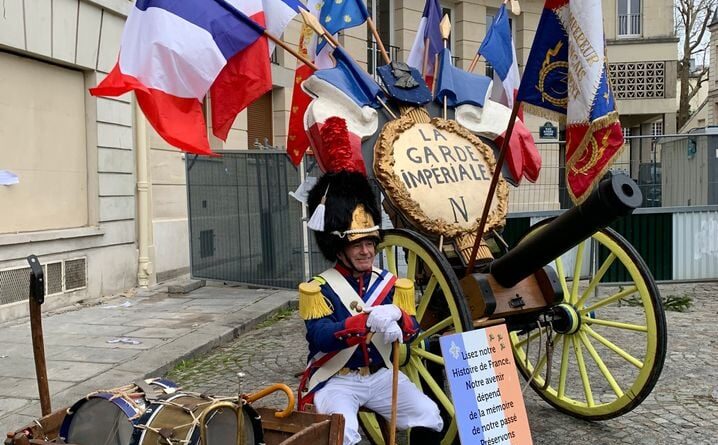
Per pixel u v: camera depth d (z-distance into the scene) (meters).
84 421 2.43
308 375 3.03
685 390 4.85
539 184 10.55
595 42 2.99
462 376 2.95
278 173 8.68
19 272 7.36
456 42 14.63
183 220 10.45
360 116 3.99
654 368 3.84
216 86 4.48
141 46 4.08
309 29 5.27
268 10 4.67
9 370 5.39
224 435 2.32
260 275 8.99
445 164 4.07
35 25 7.53
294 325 7.28
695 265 9.05
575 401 4.38
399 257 6.91
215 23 4.20
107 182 8.82
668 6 21.22
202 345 6.16
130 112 9.27
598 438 4.04
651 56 21.39
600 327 6.68
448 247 3.94
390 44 13.69
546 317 4.21
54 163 8.09
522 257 3.45
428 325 3.78
